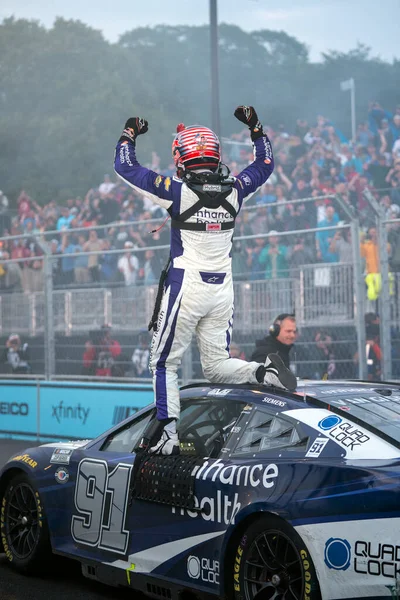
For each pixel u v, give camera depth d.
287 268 12.38
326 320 11.71
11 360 15.40
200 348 5.66
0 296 15.84
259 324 12.38
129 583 5.54
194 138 5.38
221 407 5.47
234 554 4.89
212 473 5.04
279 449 4.90
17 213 23.05
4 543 6.60
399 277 11.51
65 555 6.03
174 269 5.37
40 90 34.22
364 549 4.25
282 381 5.29
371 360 11.38
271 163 5.62
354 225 10.62
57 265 15.29
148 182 5.32
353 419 4.76
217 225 5.32
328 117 31.73
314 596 4.43
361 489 4.31
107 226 12.38
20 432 13.90
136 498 5.47
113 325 13.72
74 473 6.03
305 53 36.22
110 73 34.75
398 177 17.73
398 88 30.94
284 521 4.60
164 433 5.44
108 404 12.45
